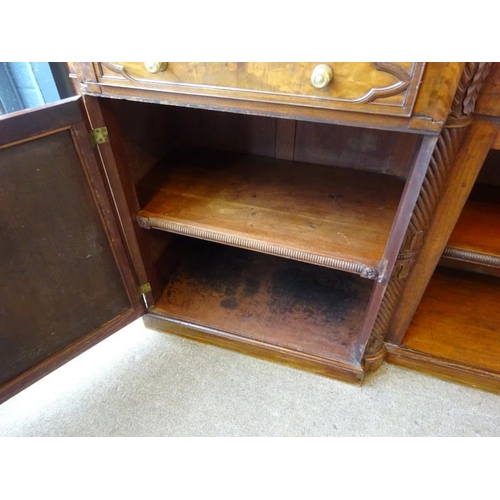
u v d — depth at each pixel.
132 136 0.92
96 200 0.77
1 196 0.63
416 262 0.75
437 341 0.97
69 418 0.92
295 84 0.53
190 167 1.04
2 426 0.91
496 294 1.09
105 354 1.07
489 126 0.53
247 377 1.00
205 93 0.60
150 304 1.06
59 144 0.66
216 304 1.09
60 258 0.77
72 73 0.65
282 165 1.04
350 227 0.82
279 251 0.79
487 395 0.95
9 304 0.73
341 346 0.98
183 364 1.04
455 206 0.64
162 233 1.19
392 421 0.91
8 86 1.08
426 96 0.49
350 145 0.98
